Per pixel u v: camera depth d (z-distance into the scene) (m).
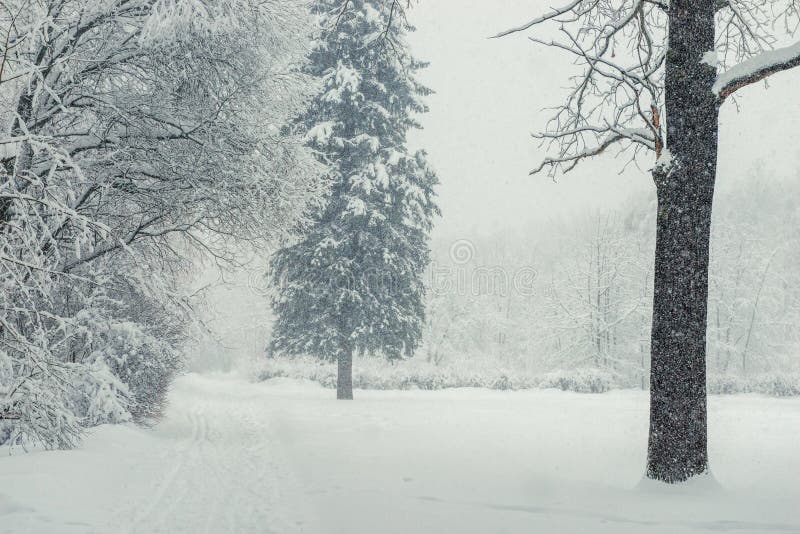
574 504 6.46
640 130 8.24
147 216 11.37
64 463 7.89
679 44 7.63
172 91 10.70
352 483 7.75
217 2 9.33
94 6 8.99
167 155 10.83
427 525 5.69
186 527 5.83
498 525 5.65
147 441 11.82
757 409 24.02
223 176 10.84
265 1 10.32
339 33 23.41
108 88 10.66
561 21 8.24
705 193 7.48
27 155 8.62
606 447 11.63
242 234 11.74
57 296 11.22
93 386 10.91
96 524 5.78
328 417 17.59
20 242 8.02
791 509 6.15
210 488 7.66
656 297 7.64
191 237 11.90
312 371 38.34
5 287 7.62
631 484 7.90
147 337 12.61
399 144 25.42
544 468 9.06
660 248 7.63
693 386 7.32
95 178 10.46
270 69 11.20
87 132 10.29
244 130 11.15
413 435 13.30
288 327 25.03
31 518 5.62
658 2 8.00
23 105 8.87
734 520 5.71
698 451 7.27
